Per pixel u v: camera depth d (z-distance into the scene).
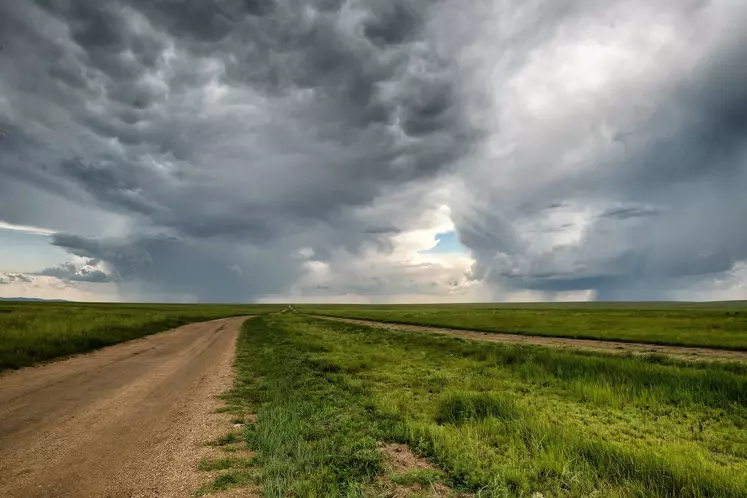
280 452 6.33
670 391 12.41
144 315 45.62
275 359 17.73
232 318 72.25
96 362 16.25
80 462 6.07
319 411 9.14
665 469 5.62
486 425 8.12
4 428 7.64
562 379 14.48
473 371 16.31
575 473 5.61
